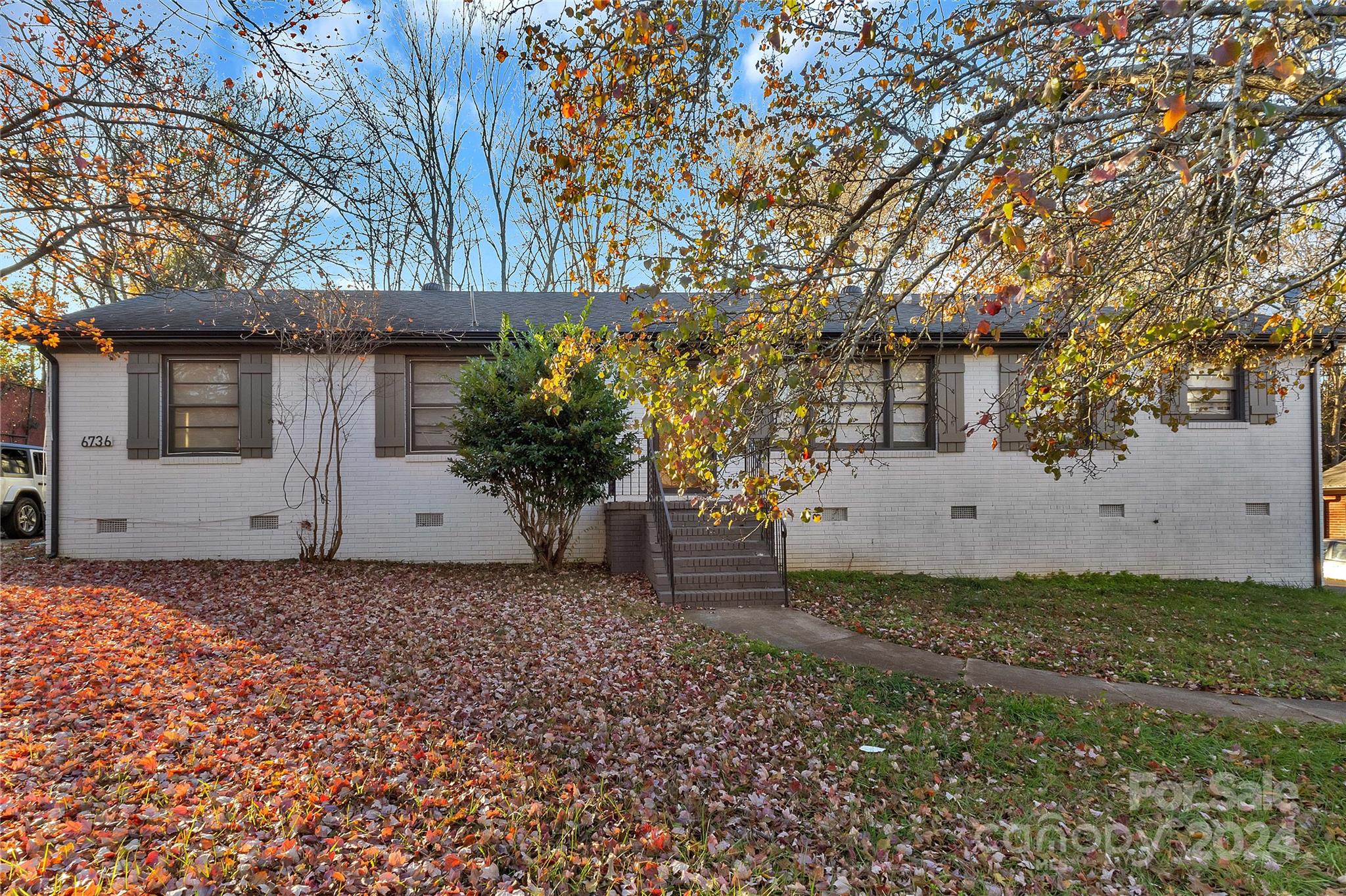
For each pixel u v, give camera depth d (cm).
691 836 348
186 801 340
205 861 288
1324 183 404
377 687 536
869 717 525
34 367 2466
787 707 540
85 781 348
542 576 1034
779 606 897
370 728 454
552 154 490
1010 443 1180
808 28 460
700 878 305
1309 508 1202
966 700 564
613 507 1070
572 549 1158
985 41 407
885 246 529
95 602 771
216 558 1098
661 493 991
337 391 1123
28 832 300
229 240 569
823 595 972
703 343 455
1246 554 1195
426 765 403
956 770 443
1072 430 600
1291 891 311
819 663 649
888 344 567
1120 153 415
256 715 462
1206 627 859
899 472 1173
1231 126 290
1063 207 432
